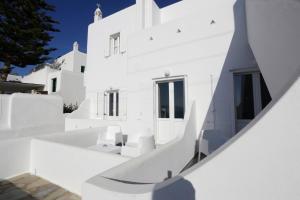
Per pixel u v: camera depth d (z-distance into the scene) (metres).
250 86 5.26
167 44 6.54
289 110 1.23
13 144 4.92
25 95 6.61
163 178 3.14
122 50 9.04
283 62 2.09
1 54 15.73
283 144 1.24
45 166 4.77
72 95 15.37
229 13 5.45
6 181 4.63
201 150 4.72
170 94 6.55
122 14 9.34
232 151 1.43
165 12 8.95
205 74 5.73
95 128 6.55
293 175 1.21
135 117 7.18
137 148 4.80
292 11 1.85
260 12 2.98
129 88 7.43
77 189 4.02
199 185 1.55
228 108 5.32
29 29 16.59
